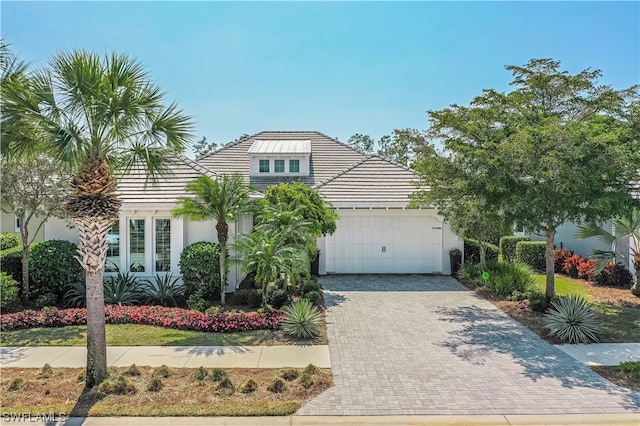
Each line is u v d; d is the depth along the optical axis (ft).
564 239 70.49
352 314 41.75
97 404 22.97
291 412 22.29
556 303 39.91
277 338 34.19
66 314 38.19
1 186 40.78
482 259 55.11
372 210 61.77
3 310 41.06
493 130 39.65
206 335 34.81
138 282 47.62
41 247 44.78
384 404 23.24
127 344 32.53
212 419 21.68
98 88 24.76
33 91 24.97
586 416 22.03
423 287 53.98
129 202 46.96
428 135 40.81
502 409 22.70
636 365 28.02
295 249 42.29
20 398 23.77
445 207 47.34
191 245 46.93
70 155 24.03
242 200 44.04
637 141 36.68
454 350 31.78
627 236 49.26
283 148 75.66
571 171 32.63
